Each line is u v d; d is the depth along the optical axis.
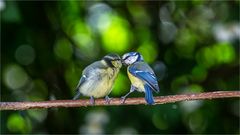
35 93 12.52
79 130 12.10
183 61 12.48
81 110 12.07
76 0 12.59
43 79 12.52
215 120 12.19
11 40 11.85
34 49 12.24
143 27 12.98
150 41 12.88
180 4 12.98
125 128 11.68
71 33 12.72
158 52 12.74
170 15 13.02
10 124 11.71
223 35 12.42
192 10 12.98
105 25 12.84
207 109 12.17
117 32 12.89
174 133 11.82
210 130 12.19
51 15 12.53
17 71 12.31
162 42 12.82
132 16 12.98
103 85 8.79
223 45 12.60
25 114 11.70
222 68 12.55
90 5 12.77
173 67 12.39
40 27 12.44
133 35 12.92
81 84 8.84
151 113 11.24
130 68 9.59
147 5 12.92
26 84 12.38
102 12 12.81
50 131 12.21
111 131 11.70
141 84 9.48
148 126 11.66
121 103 7.59
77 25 12.74
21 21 11.30
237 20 12.29
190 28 12.93
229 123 12.35
